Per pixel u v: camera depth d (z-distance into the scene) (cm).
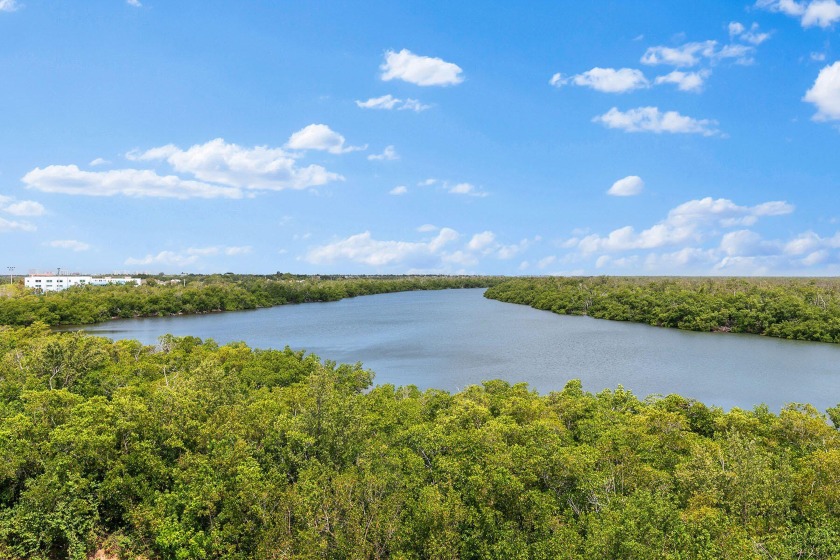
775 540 3250
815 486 3847
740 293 18288
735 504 3672
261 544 3641
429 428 5012
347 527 3553
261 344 14550
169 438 4403
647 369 11088
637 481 3866
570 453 4144
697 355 12669
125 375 7425
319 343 14775
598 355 12656
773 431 5250
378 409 6278
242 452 4162
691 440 4884
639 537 3017
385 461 4172
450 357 12462
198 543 3766
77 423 4431
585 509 3788
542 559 3250
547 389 9456
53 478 3903
